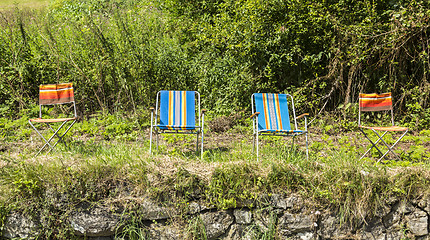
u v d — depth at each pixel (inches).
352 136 238.8
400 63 259.4
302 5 254.8
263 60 261.6
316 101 265.7
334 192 152.3
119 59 264.2
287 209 151.6
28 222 141.6
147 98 269.4
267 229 149.7
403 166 168.2
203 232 147.2
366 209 152.2
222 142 219.3
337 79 257.4
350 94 268.1
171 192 148.2
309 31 260.1
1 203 140.3
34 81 263.9
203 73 276.8
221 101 268.1
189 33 321.7
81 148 181.9
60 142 194.5
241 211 150.6
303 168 156.7
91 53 261.1
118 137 218.2
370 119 270.4
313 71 267.4
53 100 193.8
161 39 286.8
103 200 145.4
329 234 152.1
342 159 164.6
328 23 252.4
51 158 158.1
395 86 264.2
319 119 265.1
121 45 268.5
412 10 239.9
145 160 156.2
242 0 270.8
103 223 144.2
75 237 144.2
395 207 154.4
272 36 261.3
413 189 154.5
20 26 261.7
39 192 143.4
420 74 261.7
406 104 260.7
